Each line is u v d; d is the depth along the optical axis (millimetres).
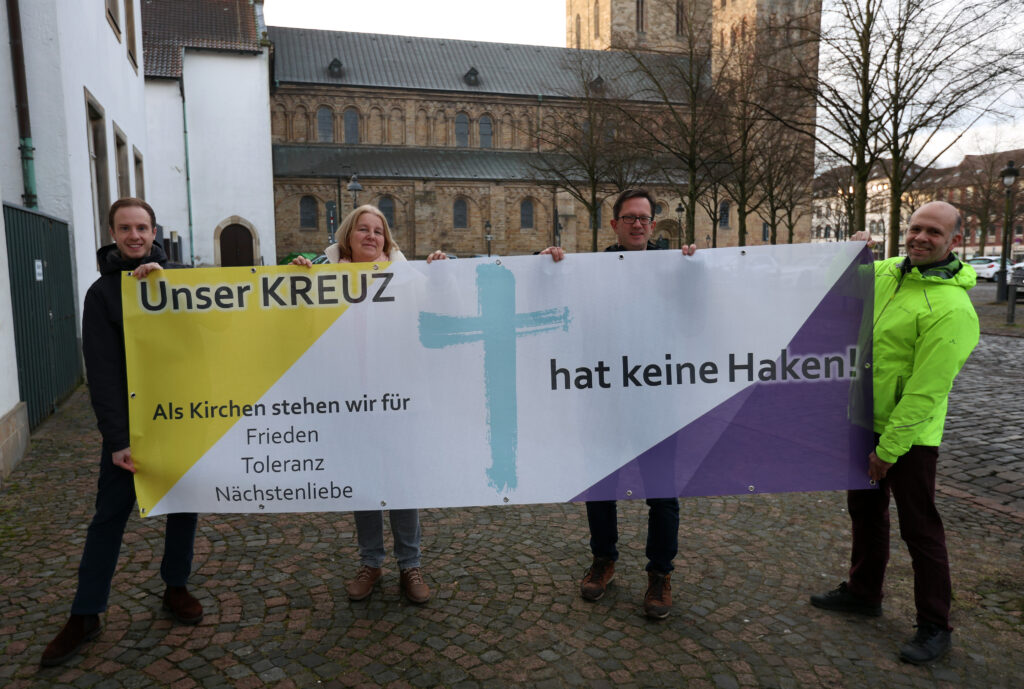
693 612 3463
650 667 2988
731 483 3385
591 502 3566
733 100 19422
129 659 3023
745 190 21812
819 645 3166
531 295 3305
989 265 43469
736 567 3967
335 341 3281
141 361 3197
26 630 3266
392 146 55594
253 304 3232
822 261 3285
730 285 3311
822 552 4176
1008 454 6391
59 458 6148
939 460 6223
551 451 3377
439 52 58844
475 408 3346
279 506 3338
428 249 53219
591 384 3352
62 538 4363
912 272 3049
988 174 46562
